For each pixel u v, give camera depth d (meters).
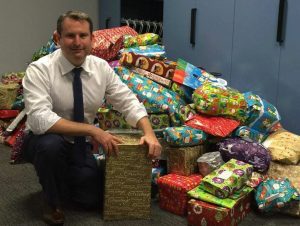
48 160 1.69
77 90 1.79
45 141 1.69
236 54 2.72
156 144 1.75
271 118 2.26
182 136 2.00
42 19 3.81
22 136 1.97
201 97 2.15
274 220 1.86
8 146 3.04
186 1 3.04
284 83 2.44
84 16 1.72
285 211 1.90
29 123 1.72
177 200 1.88
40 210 1.91
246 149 2.00
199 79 2.41
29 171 2.46
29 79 1.73
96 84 1.85
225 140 2.09
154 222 1.81
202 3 2.91
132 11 3.80
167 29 3.26
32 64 1.77
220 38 2.82
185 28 3.08
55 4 3.86
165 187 1.92
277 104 2.51
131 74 2.27
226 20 2.76
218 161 1.99
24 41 3.75
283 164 2.06
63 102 1.79
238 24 2.68
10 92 3.14
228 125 2.13
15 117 3.15
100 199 1.93
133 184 1.79
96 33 2.71
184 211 1.87
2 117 3.15
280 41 2.42
